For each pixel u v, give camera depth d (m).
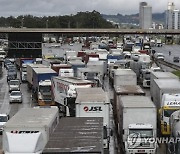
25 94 76.62
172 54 180.88
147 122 37.06
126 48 176.50
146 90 79.19
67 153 22.25
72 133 26.53
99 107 35.62
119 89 51.16
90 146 23.27
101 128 27.98
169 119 41.78
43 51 139.88
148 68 90.50
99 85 63.62
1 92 79.38
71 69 75.88
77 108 35.66
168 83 51.09
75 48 148.50
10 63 126.25
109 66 96.19
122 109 37.66
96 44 173.50
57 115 35.69
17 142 27.52
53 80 60.00
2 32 152.00
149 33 190.75
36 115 33.53
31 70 79.06
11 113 57.84
